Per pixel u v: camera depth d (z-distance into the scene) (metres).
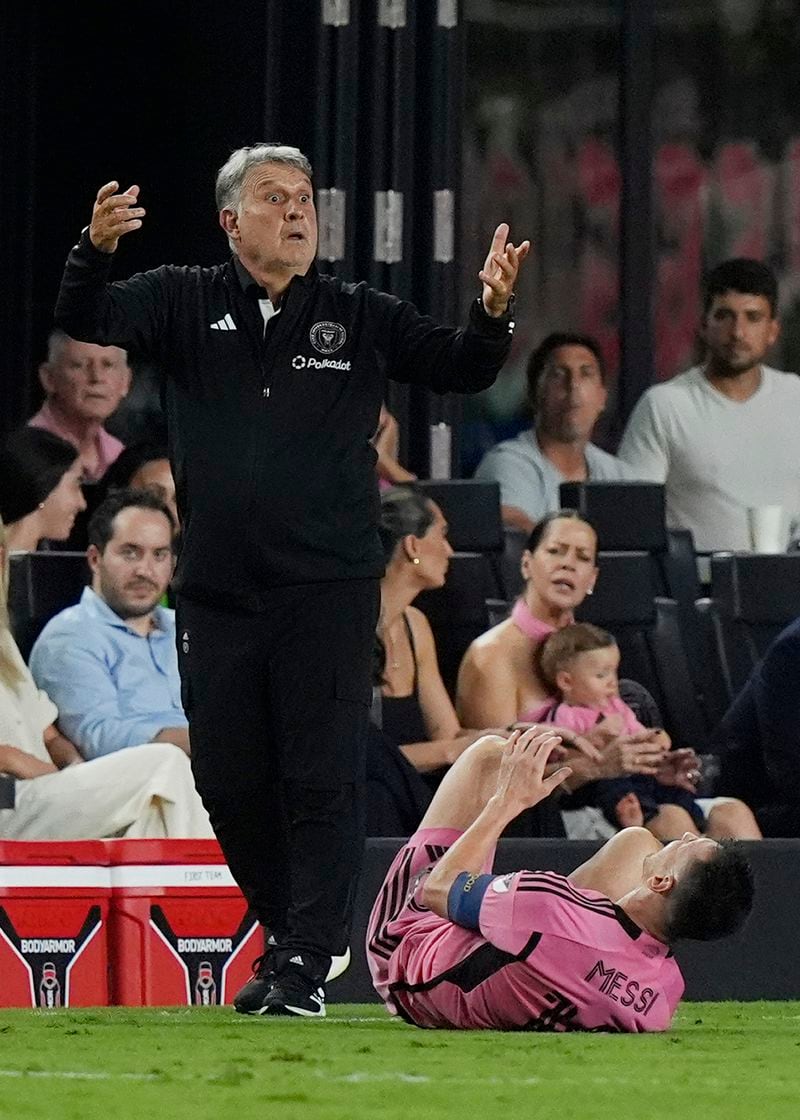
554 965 14.09
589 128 35.28
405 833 20.31
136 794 19.44
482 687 22.09
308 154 29.80
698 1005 18.72
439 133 30.45
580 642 21.77
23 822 19.39
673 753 21.00
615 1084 11.17
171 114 31.22
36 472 22.55
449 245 30.52
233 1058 12.23
